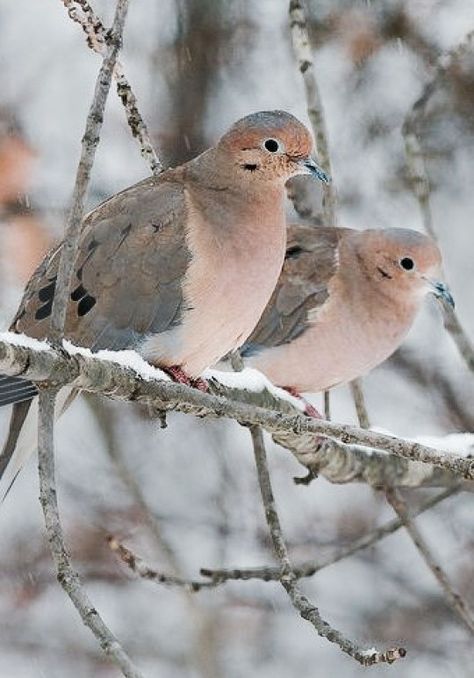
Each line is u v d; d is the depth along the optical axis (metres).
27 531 13.64
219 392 9.26
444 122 14.29
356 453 9.98
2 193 12.24
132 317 8.82
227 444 14.24
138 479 14.03
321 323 11.72
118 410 13.91
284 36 14.39
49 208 12.73
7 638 13.41
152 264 8.84
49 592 13.48
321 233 12.21
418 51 14.24
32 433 7.79
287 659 13.55
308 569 9.97
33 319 8.55
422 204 10.96
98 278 8.80
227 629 13.34
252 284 9.05
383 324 11.86
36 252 12.05
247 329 9.20
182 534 13.86
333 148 14.50
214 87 14.24
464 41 11.11
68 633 13.55
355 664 13.59
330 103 14.52
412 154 11.01
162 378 7.36
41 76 14.23
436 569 9.73
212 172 9.16
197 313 8.89
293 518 13.96
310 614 7.52
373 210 14.62
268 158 9.11
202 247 8.90
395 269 11.80
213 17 14.19
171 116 14.08
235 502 13.94
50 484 6.26
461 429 14.27
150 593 13.64
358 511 13.98
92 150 6.42
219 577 9.23
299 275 11.82
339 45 14.22
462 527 14.02
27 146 12.62
